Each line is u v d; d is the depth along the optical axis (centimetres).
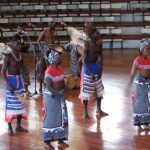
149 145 563
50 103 545
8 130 634
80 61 739
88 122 675
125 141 581
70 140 587
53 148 555
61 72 550
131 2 1698
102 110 747
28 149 554
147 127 641
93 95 698
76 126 653
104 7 1684
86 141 582
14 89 604
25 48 826
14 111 612
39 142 582
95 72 691
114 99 830
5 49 597
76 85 937
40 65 873
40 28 1614
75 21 1653
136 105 628
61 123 553
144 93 621
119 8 1689
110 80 1025
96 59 687
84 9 1684
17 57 597
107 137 599
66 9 1680
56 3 1681
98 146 561
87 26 716
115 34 1650
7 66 597
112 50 1591
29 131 632
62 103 552
